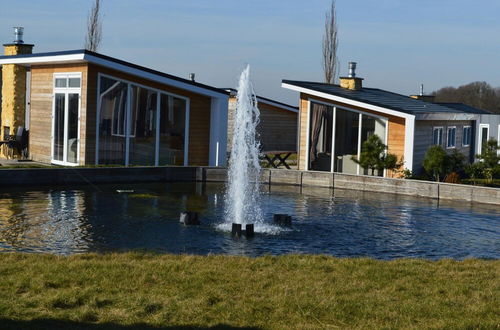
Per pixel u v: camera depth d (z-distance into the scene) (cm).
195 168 2248
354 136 2386
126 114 2347
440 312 693
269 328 634
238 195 1862
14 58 2498
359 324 654
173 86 2447
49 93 2425
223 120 2575
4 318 629
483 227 1410
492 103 6662
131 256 939
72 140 2311
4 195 1700
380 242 1218
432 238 1271
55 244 1108
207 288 763
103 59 2206
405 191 1986
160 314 661
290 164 3059
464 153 2955
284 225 1373
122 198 1722
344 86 2762
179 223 1356
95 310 667
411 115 2239
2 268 822
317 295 745
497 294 767
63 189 1872
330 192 2011
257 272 854
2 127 2708
